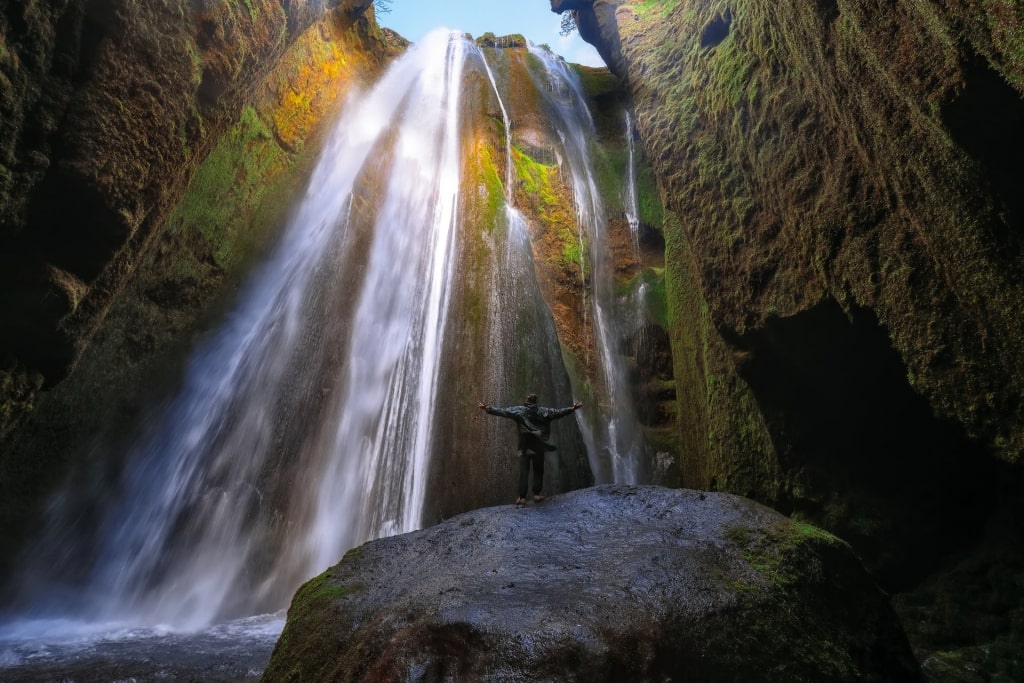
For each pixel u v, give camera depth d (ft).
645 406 68.44
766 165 42.91
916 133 27.78
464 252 60.59
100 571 45.09
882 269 34.30
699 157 52.24
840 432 44.52
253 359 55.21
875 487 43.34
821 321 40.60
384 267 65.31
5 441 35.12
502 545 20.08
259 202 60.39
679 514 20.66
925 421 40.11
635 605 16.01
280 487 52.08
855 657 16.88
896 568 41.19
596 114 90.22
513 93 85.46
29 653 32.91
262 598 46.73
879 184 33.37
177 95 33.83
